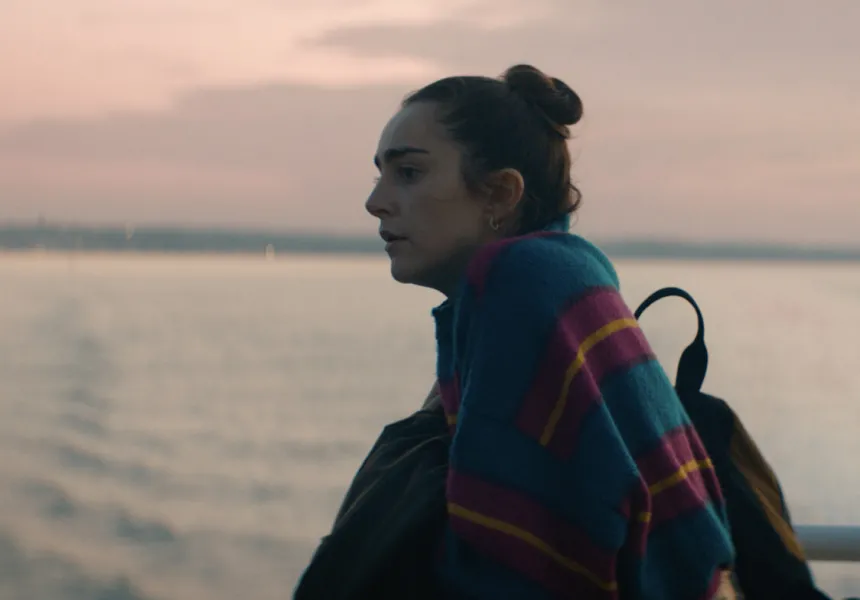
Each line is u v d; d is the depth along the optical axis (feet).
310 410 127.85
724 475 4.41
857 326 217.97
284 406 130.82
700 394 4.61
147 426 117.29
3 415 121.80
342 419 121.80
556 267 3.84
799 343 177.68
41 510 78.79
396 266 4.37
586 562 3.51
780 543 4.34
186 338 214.28
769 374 133.08
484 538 3.51
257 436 111.96
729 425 4.52
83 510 79.30
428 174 4.25
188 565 64.85
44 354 181.16
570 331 3.73
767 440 86.22
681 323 126.62
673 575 3.75
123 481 89.97
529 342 3.68
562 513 3.55
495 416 3.62
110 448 104.78
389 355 184.75
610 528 3.48
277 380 154.30
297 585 3.87
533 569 3.50
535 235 4.05
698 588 3.72
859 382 124.06
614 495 3.49
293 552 68.69
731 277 398.01
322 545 3.88
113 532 73.00
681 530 3.75
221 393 141.69
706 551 3.73
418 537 3.71
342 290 403.13
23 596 57.47
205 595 57.72
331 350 193.36
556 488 3.57
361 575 3.71
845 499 60.54
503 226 4.36
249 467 96.63
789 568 4.32
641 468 3.75
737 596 4.34
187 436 111.75
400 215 4.31
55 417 121.70
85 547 68.74
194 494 85.46
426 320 265.54
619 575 3.59
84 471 93.97
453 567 3.58
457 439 3.63
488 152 4.25
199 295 364.79
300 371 163.53
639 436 3.76
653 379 3.91
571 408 3.61
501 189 4.27
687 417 4.19
